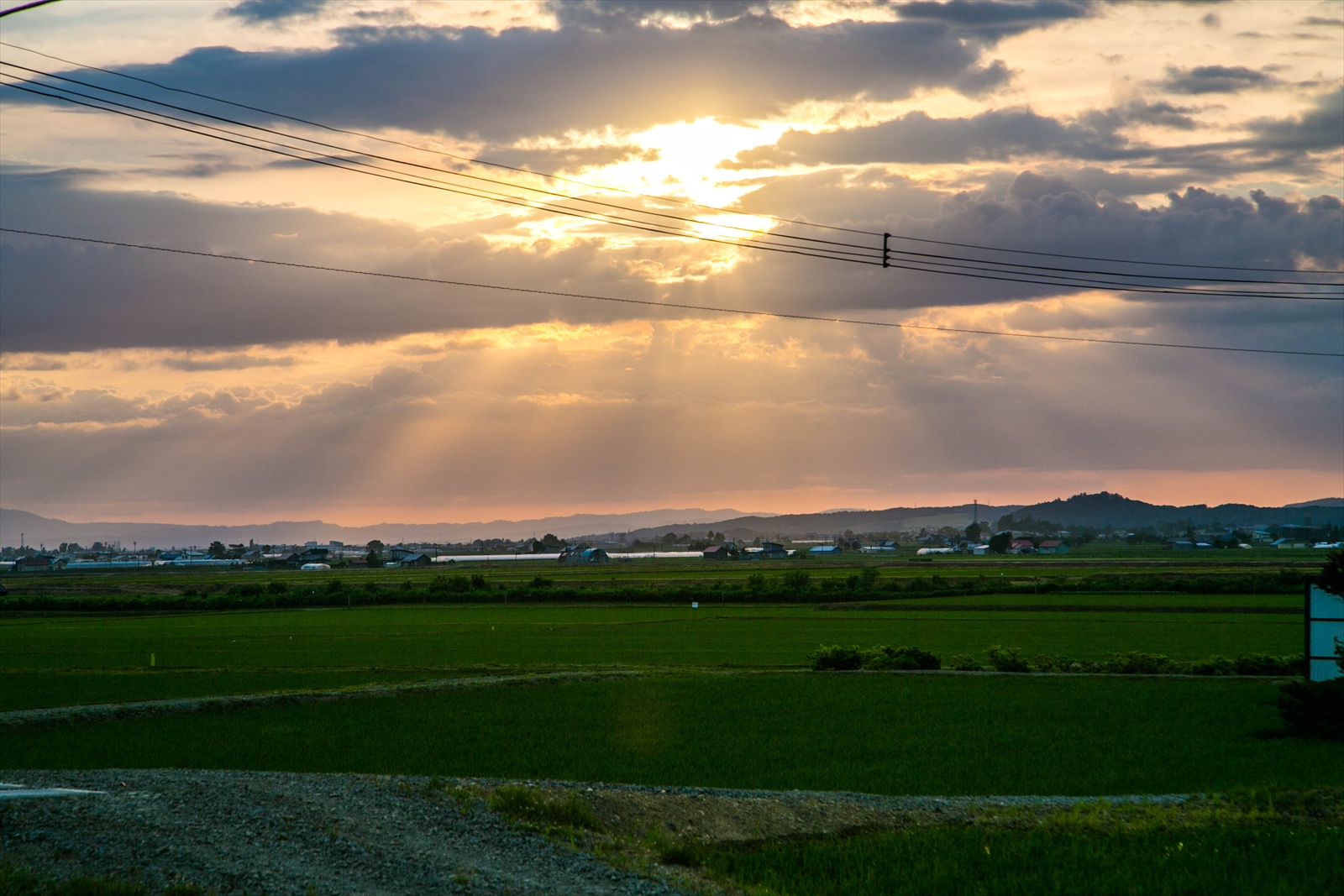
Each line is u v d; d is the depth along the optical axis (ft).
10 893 38.60
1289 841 53.88
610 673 139.03
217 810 50.88
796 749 85.56
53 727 97.55
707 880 47.34
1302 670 142.51
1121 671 144.87
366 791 56.24
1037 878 48.49
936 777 75.00
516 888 43.19
